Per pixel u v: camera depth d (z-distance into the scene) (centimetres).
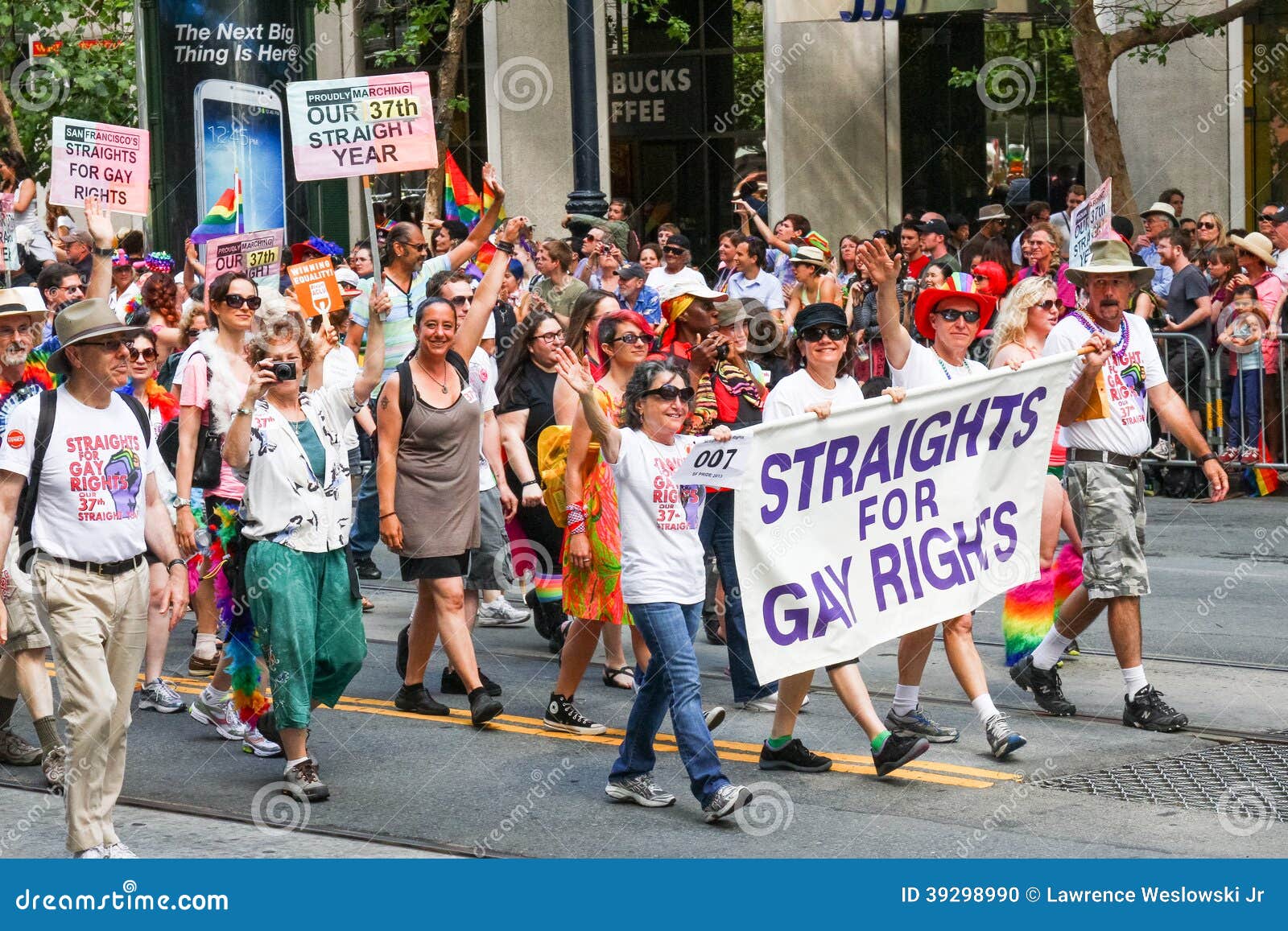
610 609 731
